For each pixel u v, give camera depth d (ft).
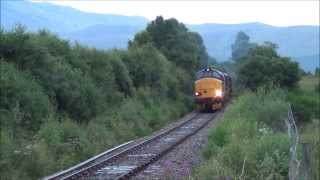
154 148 81.05
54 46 107.76
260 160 51.65
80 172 57.31
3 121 72.13
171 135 102.06
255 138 63.93
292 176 39.55
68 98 95.76
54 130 75.10
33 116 80.38
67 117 91.09
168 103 172.96
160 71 171.73
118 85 138.21
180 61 232.94
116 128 103.71
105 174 57.36
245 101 121.60
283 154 51.44
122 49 164.86
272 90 140.97
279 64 201.87
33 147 63.31
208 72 180.55
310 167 40.04
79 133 82.79
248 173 49.55
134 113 124.26
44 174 59.41
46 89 91.50
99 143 86.17
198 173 50.14
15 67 88.48
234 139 65.41
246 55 221.05
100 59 125.70
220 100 178.81
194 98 184.55
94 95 105.50
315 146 67.72
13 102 77.92
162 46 235.20
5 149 59.00
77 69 107.86
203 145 82.58
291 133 46.42
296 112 144.56
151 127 130.93
